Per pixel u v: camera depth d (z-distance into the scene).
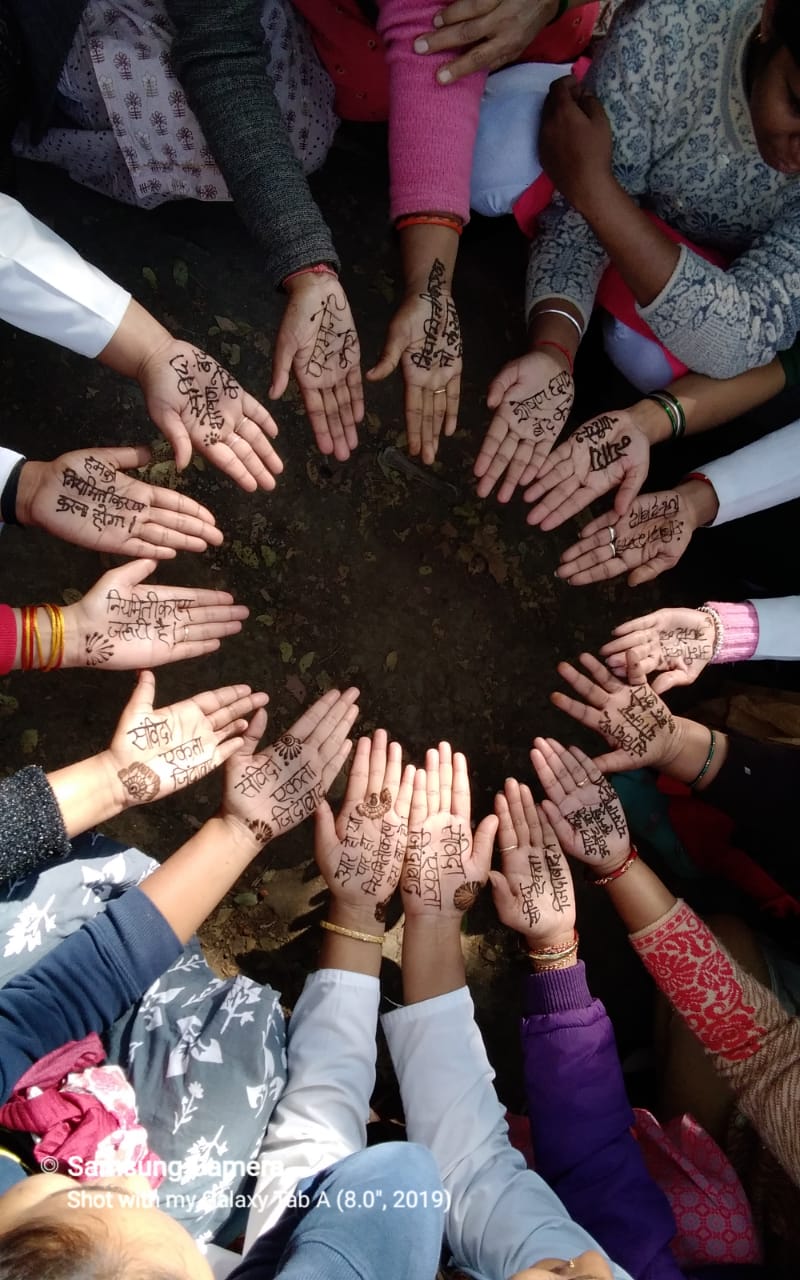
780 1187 0.89
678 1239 0.86
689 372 1.01
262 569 1.06
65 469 0.83
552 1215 0.73
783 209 0.92
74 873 0.82
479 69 0.86
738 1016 0.86
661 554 1.00
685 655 1.00
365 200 1.16
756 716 1.09
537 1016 0.88
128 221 1.06
